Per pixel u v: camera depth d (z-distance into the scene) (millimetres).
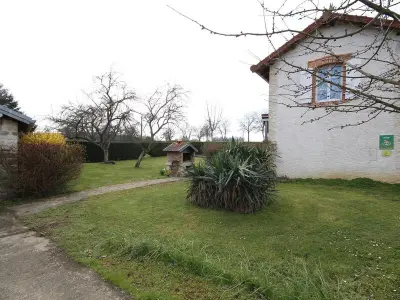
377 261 2584
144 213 4355
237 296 1951
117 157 19531
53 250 2871
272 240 3133
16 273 2352
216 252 2826
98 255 2717
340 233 3322
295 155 7719
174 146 10266
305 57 7406
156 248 2691
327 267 2463
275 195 4812
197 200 4766
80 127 16344
